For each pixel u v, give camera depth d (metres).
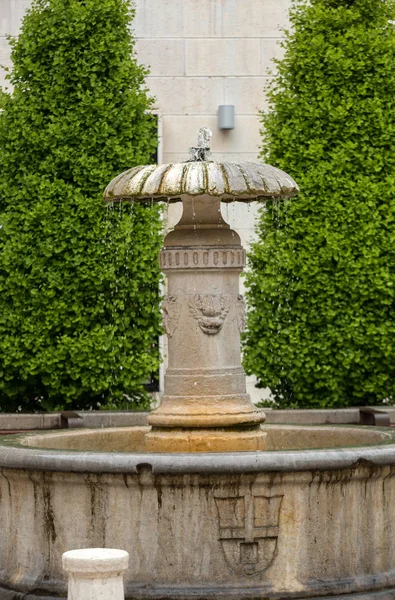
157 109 15.51
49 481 7.35
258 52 15.64
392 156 12.74
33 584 7.39
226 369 8.60
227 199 9.06
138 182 8.20
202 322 8.55
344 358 12.59
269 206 12.85
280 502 7.20
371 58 12.84
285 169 12.74
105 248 12.53
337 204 12.62
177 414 8.50
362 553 7.41
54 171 12.57
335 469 7.21
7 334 12.50
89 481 7.21
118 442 9.64
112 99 12.72
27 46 12.72
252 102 15.62
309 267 12.60
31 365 12.42
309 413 12.13
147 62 15.53
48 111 12.71
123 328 12.68
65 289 12.45
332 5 13.26
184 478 7.09
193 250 8.56
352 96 12.78
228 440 8.43
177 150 15.56
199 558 7.13
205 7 15.59
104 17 12.79
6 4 15.29
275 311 12.74
